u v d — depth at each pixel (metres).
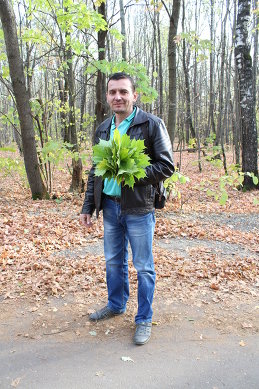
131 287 3.43
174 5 6.52
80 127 13.48
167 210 6.78
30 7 7.28
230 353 2.37
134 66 6.63
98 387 2.04
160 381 2.09
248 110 8.82
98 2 6.94
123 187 2.37
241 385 2.05
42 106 8.06
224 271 3.82
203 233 5.27
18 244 4.67
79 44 6.65
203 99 23.20
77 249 4.57
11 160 8.00
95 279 3.60
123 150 2.07
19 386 2.05
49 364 2.26
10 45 6.97
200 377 2.12
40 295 3.25
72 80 8.18
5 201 7.66
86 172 7.95
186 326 2.72
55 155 7.29
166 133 2.45
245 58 8.75
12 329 2.69
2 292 3.31
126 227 2.56
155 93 6.56
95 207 2.83
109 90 2.42
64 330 2.67
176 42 6.59
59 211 6.69
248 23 8.62
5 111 20.94
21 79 7.23
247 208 7.09
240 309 3.00
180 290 3.37
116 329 2.68
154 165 2.32
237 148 10.45
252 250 4.60
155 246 4.72
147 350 2.41
